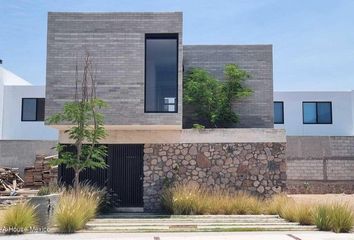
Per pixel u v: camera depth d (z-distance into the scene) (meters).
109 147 20.11
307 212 14.83
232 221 15.77
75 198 15.05
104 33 18.73
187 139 19.98
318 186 31.45
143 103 18.45
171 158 19.95
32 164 29.59
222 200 18.19
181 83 18.58
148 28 18.75
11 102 34.53
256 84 23.05
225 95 22.44
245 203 18.09
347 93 37.12
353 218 13.46
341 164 31.73
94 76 18.56
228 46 23.30
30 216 12.39
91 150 17.28
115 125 18.50
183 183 19.78
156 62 18.92
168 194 18.83
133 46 18.67
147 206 19.67
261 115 22.83
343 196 26.30
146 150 20.00
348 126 36.91
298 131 36.75
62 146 17.97
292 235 11.70
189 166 19.92
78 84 18.55
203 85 22.17
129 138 19.95
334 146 32.41
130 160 20.14
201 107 22.34
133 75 18.55
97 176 19.98
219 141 19.97
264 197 19.72
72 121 17.31
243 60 23.20
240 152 19.98
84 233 12.38
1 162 29.69
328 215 13.32
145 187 19.80
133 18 18.80
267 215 17.44
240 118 22.80
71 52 18.69
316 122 36.94
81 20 18.83
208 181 19.84
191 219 16.36
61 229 12.50
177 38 18.92
